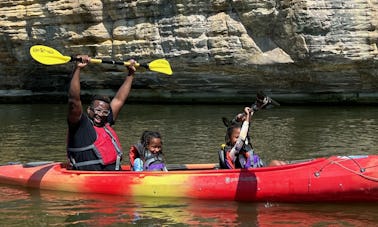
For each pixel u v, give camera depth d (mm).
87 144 7375
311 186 6723
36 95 22031
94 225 6047
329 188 6684
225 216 6352
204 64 18438
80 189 7348
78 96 7078
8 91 22094
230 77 18844
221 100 19781
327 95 18688
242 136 7051
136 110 17906
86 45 19703
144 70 19516
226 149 7246
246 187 6875
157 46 18734
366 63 17125
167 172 7141
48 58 7363
